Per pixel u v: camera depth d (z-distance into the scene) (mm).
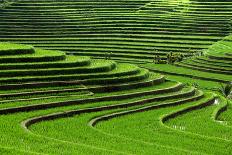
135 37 104000
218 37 103062
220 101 56469
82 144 31281
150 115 45312
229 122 47062
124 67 61938
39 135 33094
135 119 43406
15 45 59281
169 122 44250
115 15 115625
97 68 55406
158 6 121938
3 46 57281
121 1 124312
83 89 50188
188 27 108062
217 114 49656
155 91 54062
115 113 44844
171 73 77125
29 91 46625
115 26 109188
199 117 46875
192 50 94062
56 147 29703
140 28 107750
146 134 38188
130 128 40094
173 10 119875
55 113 41781
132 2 123812
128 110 46531
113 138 35188
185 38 102250
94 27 108875
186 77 74875
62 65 53750
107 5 122312
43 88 48375
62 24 109938
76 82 51094
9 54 54281
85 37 104875
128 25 109125
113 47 95562
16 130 34156
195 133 39969
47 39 101250
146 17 114125
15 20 110188
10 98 44531
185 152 32312
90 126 38938
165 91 55250
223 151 34500
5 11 116250
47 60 54500
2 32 103688
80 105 45781
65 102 45344
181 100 52500
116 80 54062
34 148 29078
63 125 38750
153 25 108938
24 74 49938
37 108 42906
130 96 51188
